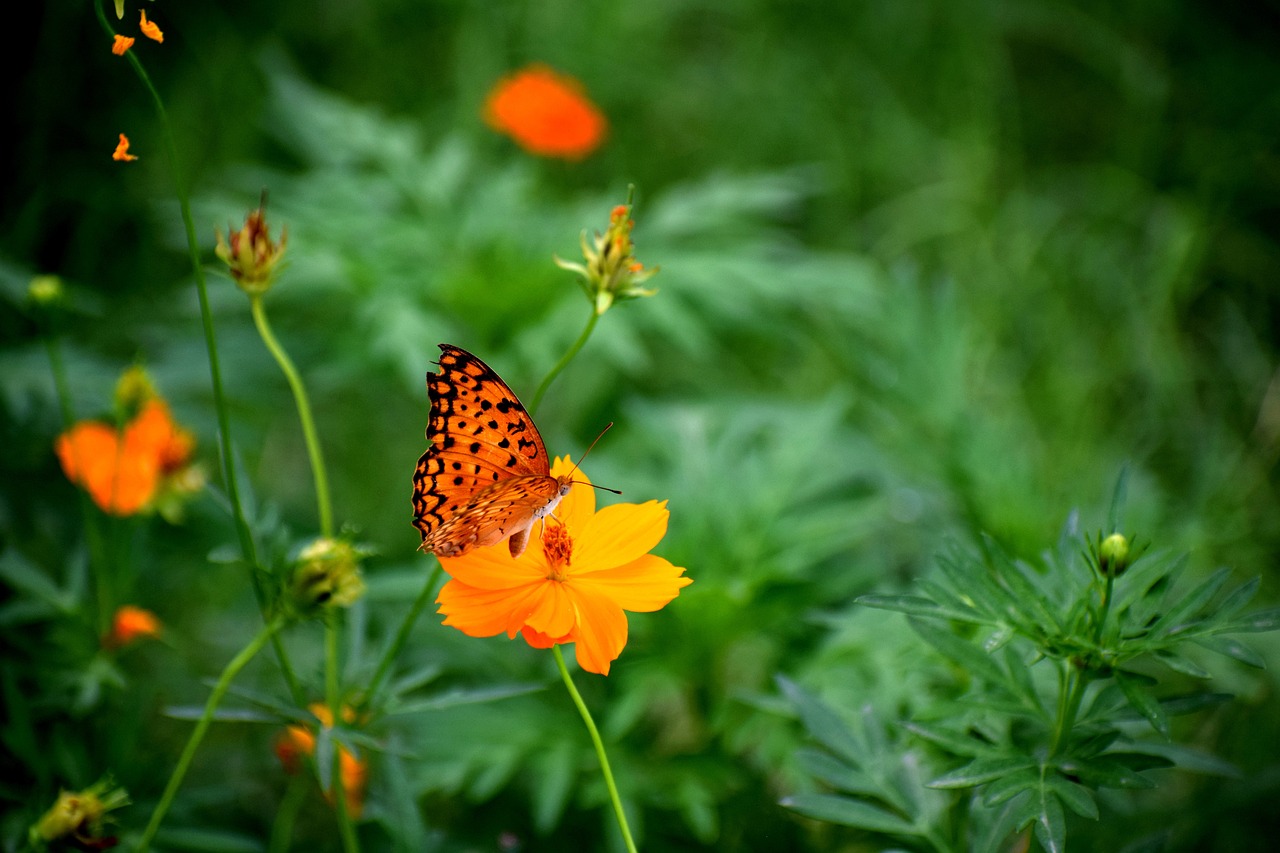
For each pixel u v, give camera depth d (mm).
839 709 794
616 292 714
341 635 779
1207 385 1229
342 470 1081
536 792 834
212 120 1305
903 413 953
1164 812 830
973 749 703
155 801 775
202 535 889
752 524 859
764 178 1065
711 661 852
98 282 1160
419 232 986
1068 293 1275
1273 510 999
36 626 840
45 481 866
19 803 776
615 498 872
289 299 944
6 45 1156
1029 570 715
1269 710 887
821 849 816
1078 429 1072
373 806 764
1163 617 689
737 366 1224
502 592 710
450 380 702
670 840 822
